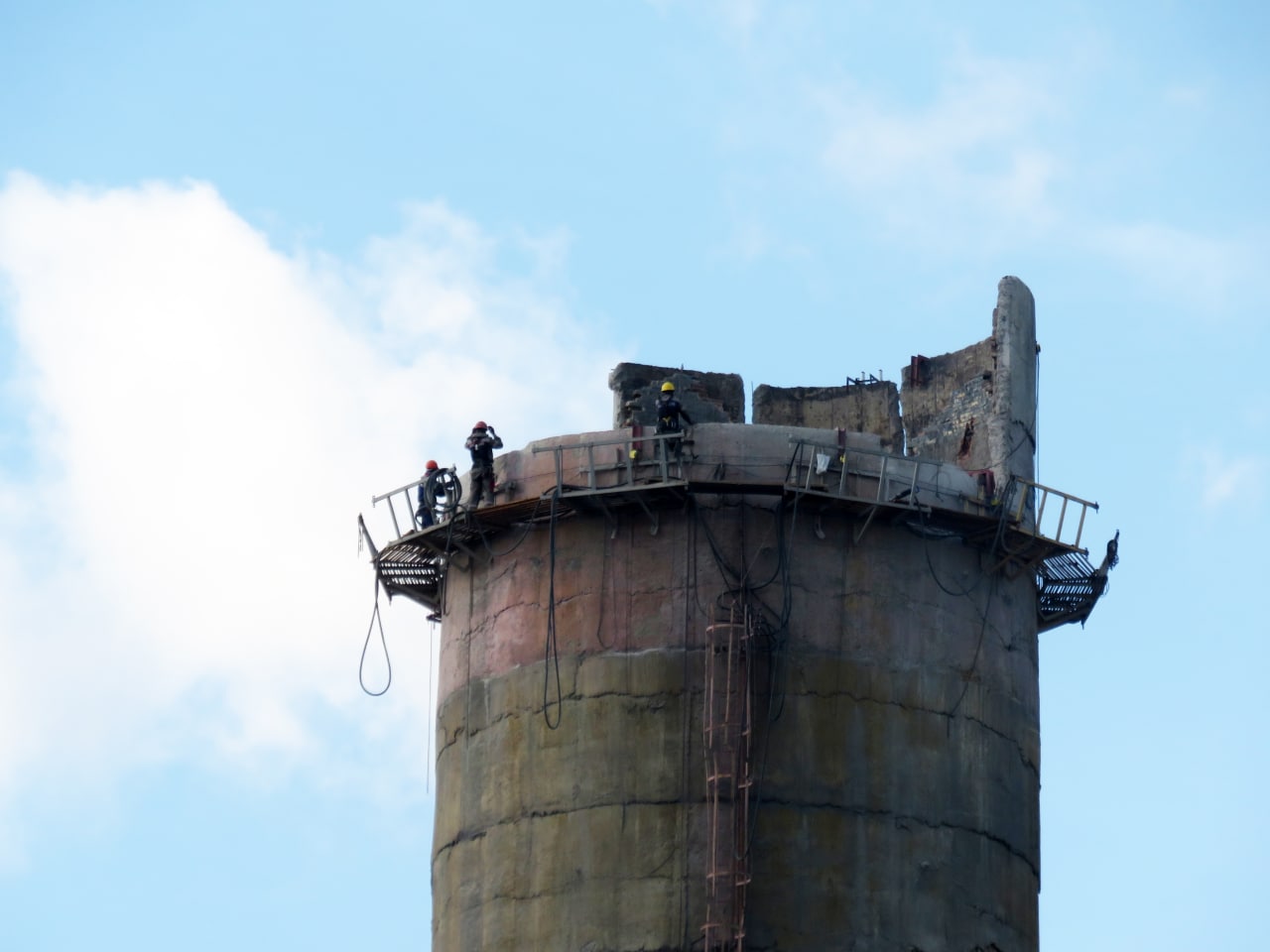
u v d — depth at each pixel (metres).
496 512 134.12
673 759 128.12
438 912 133.88
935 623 132.88
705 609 130.00
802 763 128.38
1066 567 139.88
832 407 146.00
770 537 131.12
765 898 125.94
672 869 126.62
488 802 132.12
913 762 130.12
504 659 133.75
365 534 139.38
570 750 130.12
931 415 145.12
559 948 127.38
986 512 134.88
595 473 132.88
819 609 130.88
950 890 129.00
